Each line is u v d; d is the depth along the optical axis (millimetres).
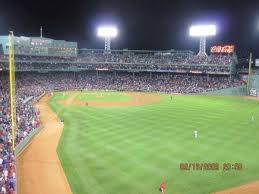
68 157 35594
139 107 70062
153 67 114688
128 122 53375
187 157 35531
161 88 105000
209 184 28781
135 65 116125
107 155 36219
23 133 41312
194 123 52938
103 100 80750
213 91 98875
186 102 79125
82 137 43938
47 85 102062
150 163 33656
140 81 112438
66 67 115125
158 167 32562
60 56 114312
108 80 114000
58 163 33812
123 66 116812
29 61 104812
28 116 51750
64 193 26875
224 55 111625
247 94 98188
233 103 78562
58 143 41219
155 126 50438
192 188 27938
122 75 119188
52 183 28797
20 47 105000
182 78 112562
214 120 55750
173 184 28641
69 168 32344
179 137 43812
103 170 31812
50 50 111875
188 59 113812
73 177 30125
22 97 73250
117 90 105250
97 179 29672
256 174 31125
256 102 81625
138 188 27812
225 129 48906
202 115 60531
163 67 113875
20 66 102438
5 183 26953
